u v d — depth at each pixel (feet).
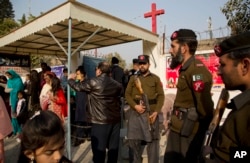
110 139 11.87
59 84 15.31
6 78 24.63
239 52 3.46
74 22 16.34
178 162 6.91
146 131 11.30
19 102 19.99
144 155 13.16
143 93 11.48
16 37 18.72
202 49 22.79
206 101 6.28
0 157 7.15
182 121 6.73
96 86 11.22
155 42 24.18
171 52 7.09
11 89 20.67
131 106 11.67
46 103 15.19
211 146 4.08
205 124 6.43
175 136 6.99
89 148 16.80
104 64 11.68
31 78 21.40
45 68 21.85
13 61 28.68
